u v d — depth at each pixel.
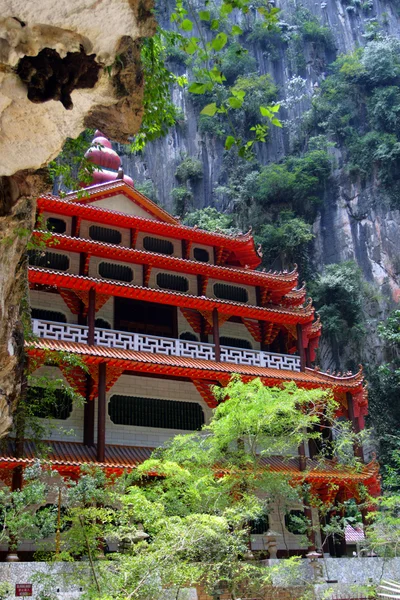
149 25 8.02
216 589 25.64
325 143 87.25
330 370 70.25
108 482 27.55
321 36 103.44
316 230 83.44
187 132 93.19
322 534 37.31
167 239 42.19
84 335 34.06
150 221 40.25
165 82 14.73
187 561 20.97
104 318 37.41
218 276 41.59
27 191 10.07
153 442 34.75
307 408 36.22
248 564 25.11
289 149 92.06
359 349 70.75
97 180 44.00
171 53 95.12
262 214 83.69
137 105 10.02
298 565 28.48
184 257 42.00
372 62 92.25
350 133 88.00
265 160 91.38
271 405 28.30
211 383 36.62
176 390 36.69
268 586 28.14
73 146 16.47
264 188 83.56
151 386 36.03
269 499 28.81
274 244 78.38
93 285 34.94
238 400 28.98
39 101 8.30
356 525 34.16
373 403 65.69
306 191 84.12
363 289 74.94
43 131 8.76
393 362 69.38
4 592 21.97
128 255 38.16
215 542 22.52
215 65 9.54
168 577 18.75
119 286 35.41
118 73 8.89
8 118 8.47
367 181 83.81
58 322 33.84
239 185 86.81
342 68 92.81
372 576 31.19
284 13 106.75
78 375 33.66
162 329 39.25
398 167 82.75
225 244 43.53
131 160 91.38
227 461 29.83
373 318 73.50
